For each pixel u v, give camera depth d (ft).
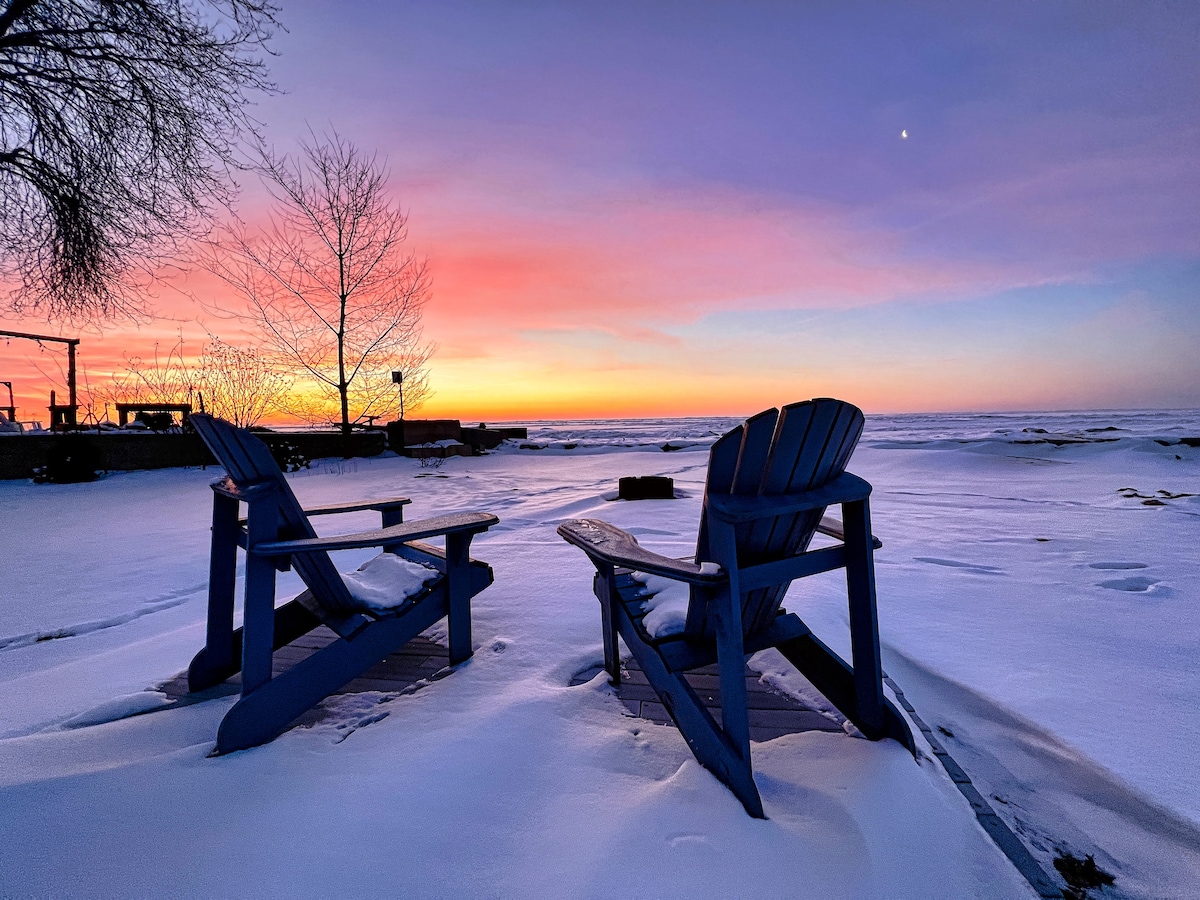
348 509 8.77
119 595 12.62
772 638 6.11
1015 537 17.61
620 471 39.73
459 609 7.66
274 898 3.55
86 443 34.35
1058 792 5.75
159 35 21.27
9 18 18.62
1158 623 10.34
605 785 4.87
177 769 4.99
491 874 3.78
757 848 4.06
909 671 8.55
